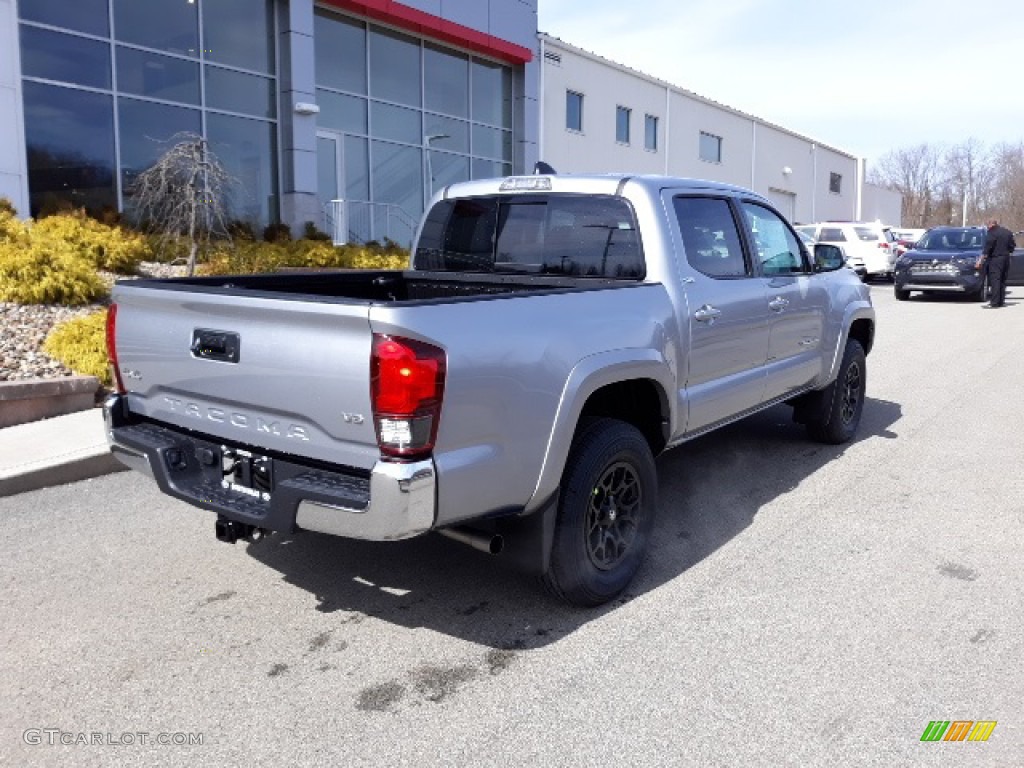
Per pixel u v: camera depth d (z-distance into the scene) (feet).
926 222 294.46
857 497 17.34
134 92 46.06
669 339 13.46
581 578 11.85
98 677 10.46
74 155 43.60
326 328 9.73
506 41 68.74
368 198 61.11
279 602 12.57
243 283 14.42
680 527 15.69
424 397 9.40
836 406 20.59
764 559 14.16
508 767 8.72
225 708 9.80
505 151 73.41
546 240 15.31
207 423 11.44
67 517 16.02
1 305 28.50
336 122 58.13
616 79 84.94
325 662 10.85
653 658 10.92
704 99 100.32
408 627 11.82
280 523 10.18
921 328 45.06
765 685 10.23
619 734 9.28
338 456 9.91
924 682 10.26
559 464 11.18
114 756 8.91
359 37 59.36
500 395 10.30
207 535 15.17
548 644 11.34
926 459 20.11
